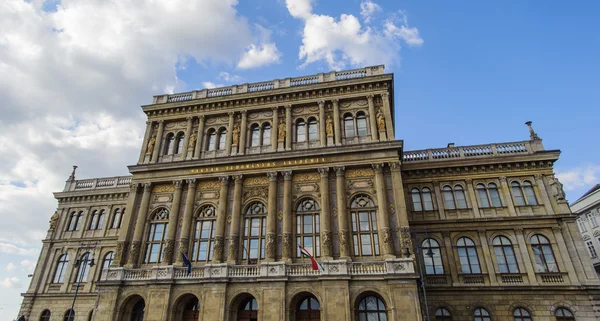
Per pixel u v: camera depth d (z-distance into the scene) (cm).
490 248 3794
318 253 3431
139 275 3597
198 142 4212
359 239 3412
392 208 3453
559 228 3725
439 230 3950
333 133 3912
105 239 4906
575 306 3384
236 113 4294
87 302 4559
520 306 3472
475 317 3522
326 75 4225
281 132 4022
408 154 4397
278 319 3106
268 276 3278
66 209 5284
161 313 3328
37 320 4616
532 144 4166
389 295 3042
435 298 3628
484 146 4269
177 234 3781
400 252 3241
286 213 3581
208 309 3253
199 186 3991
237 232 3622
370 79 4000
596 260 6250
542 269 3625
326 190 3612
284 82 4306
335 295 3106
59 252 5003
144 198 3984
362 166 3675
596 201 6303
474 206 3997
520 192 3997
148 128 4447
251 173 3856
